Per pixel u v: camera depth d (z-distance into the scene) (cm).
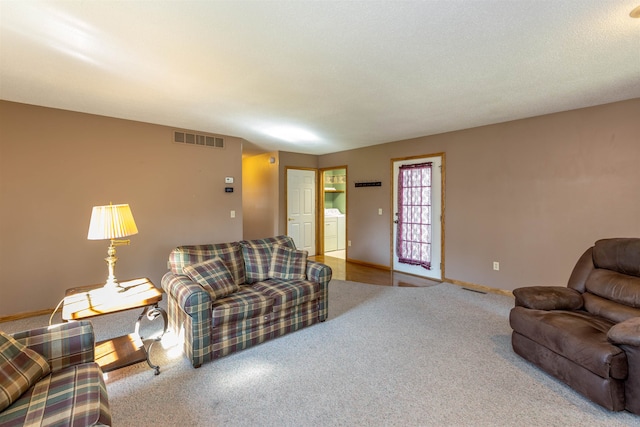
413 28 184
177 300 241
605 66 236
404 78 258
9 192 316
